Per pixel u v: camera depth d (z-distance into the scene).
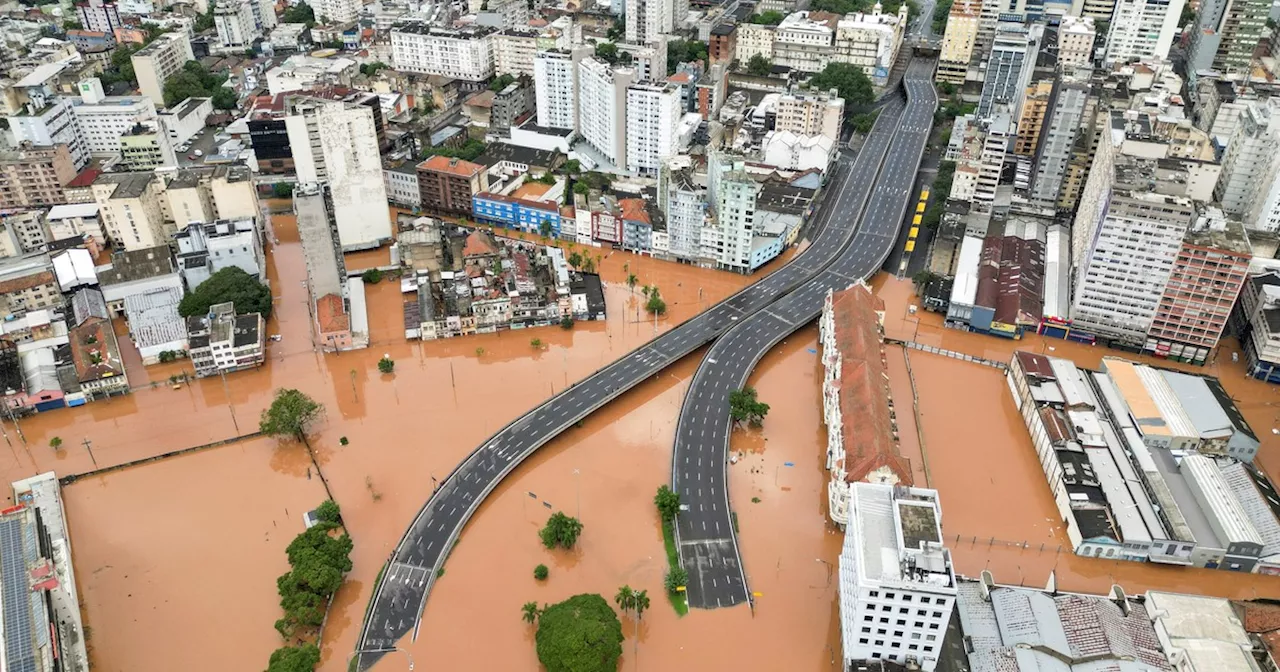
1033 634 199.75
